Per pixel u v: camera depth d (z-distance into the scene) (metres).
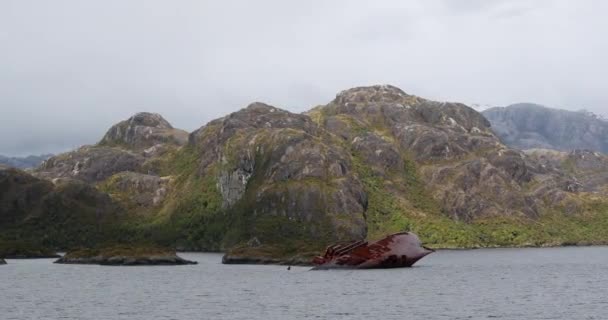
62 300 109.44
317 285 133.50
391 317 85.56
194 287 132.62
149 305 101.62
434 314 87.81
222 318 86.50
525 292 115.81
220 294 117.50
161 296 114.88
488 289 121.81
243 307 97.69
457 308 93.75
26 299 111.19
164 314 91.06
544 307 94.00
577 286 126.75
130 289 129.12
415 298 106.94
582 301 100.62
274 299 107.88
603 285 128.50
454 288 124.25
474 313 88.44
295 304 100.56
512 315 86.19
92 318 87.62
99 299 110.62
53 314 91.94
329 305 98.75
